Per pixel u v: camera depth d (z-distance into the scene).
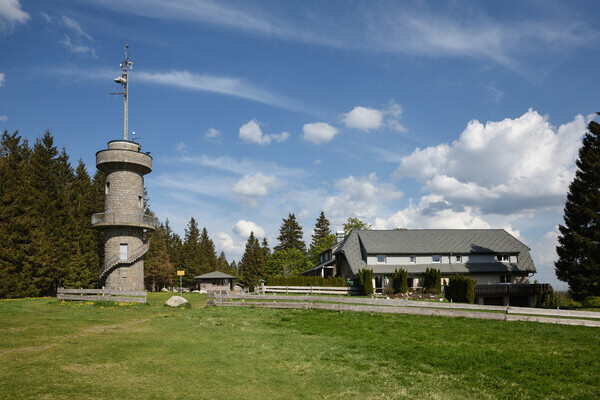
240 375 12.33
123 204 39.88
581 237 36.34
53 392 9.77
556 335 19.17
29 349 13.99
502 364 14.22
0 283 38.03
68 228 49.66
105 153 39.47
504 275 49.75
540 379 12.78
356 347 16.41
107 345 15.06
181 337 17.25
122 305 27.02
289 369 13.21
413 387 11.94
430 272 44.12
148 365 12.69
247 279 99.75
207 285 67.75
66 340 15.75
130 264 40.41
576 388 12.11
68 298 29.06
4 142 52.12
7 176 42.81
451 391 11.72
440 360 14.59
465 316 23.53
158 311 25.94
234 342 16.61
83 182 60.41
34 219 42.66
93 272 53.19
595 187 37.59
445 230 55.25
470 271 48.56
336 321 22.22
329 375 12.77
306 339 17.62
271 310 25.94
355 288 44.84
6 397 9.24
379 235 53.34
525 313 23.11
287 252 86.75
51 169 53.44
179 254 96.50
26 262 41.34
